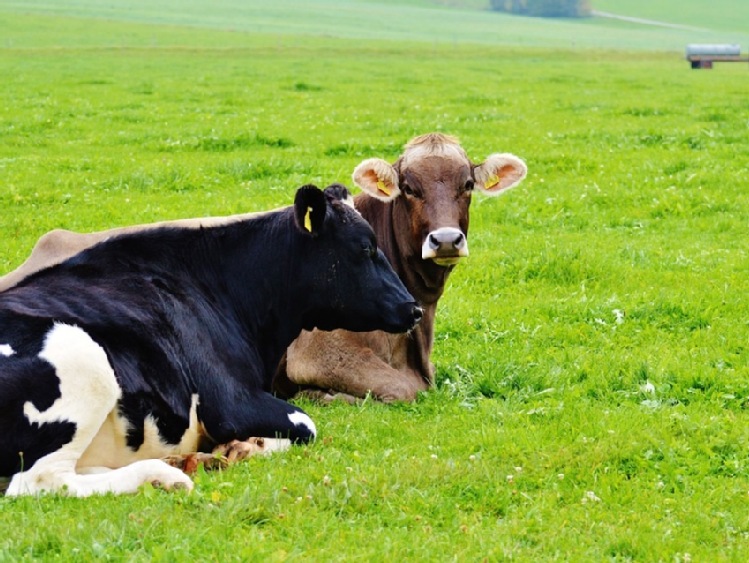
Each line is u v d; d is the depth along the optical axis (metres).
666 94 37.44
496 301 12.69
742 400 9.08
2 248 14.78
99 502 6.62
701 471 7.50
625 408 8.94
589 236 16.16
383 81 42.72
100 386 7.03
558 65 60.03
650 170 21.27
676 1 178.12
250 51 69.88
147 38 83.75
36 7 121.00
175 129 26.73
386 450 7.77
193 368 7.78
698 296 12.52
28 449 6.87
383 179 9.55
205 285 8.30
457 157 9.55
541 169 21.55
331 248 8.41
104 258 7.93
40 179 19.83
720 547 6.38
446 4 177.88
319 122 28.38
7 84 38.41
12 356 6.86
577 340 11.13
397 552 6.05
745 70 56.44
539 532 6.50
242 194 18.81
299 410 8.20
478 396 9.51
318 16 141.12
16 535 6.05
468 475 7.29
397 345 9.77
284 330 8.61
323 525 6.41
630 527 6.59
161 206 17.62
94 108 31.17
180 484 6.93
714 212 17.83
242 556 5.89
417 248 9.55
